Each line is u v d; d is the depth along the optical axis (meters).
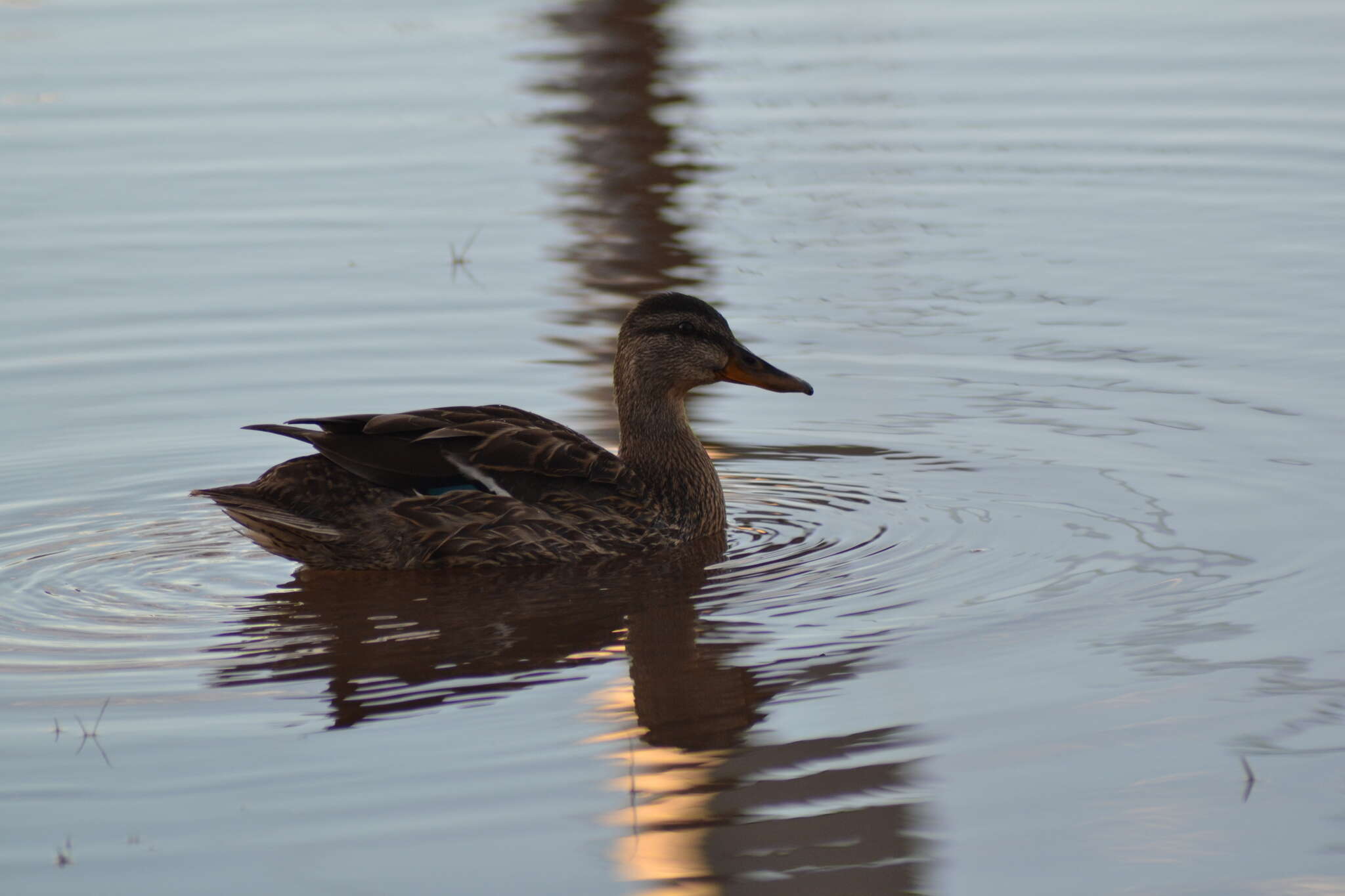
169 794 8.42
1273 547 11.48
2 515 12.80
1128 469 13.27
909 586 11.20
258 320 17.28
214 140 23.89
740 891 7.62
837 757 8.75
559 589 11.46
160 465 13.85
